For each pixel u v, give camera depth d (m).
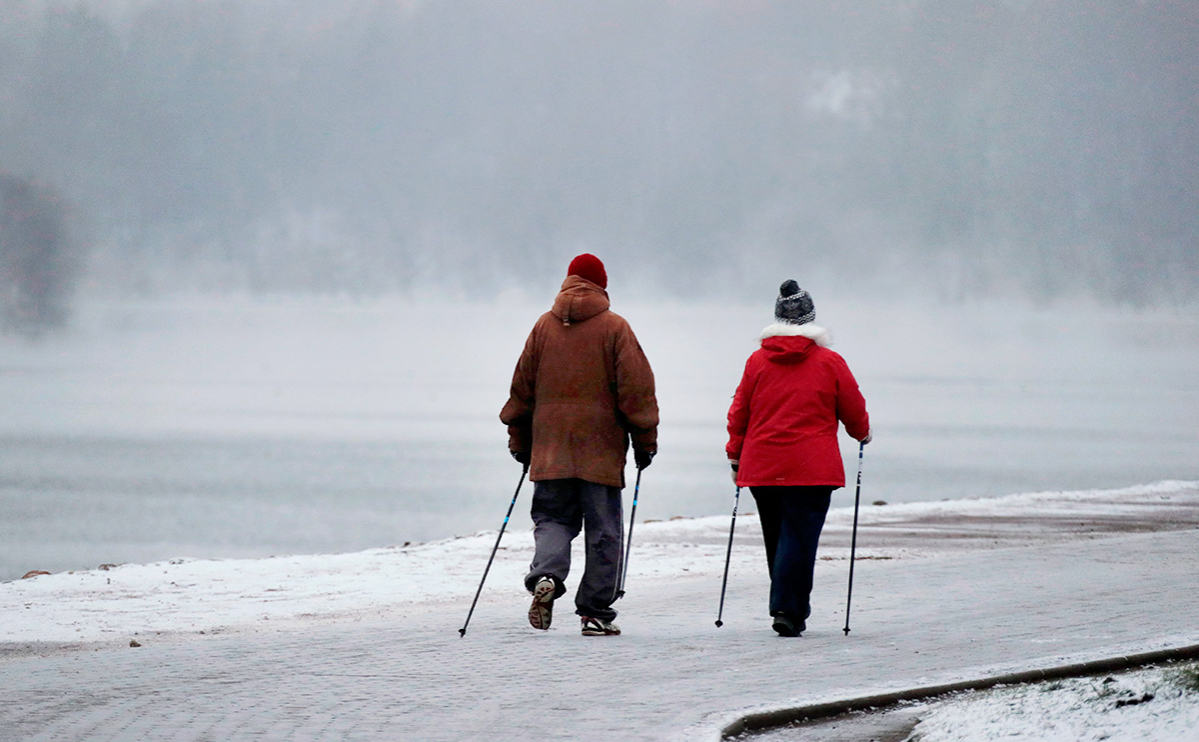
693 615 33.75
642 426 30.00
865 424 30.42
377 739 20.16
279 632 31.33
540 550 30.14
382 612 37.69
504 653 27.58
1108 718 19.05
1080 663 24.62
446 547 55.84
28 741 19.95
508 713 21.88
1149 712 18.92
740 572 47.03
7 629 34.81
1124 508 74.75
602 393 30.30
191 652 27.92
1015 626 30.38
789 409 30.20
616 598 30.42
